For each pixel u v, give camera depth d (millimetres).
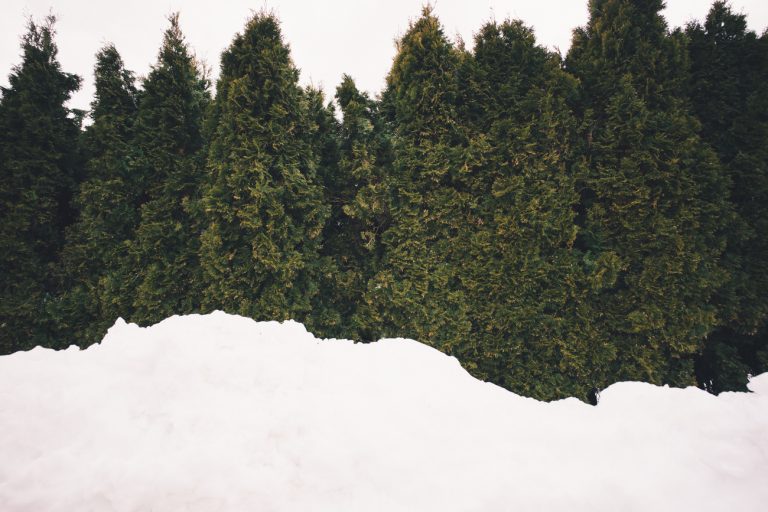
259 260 6398
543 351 6266
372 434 2367
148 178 7137
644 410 2613
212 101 7137
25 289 6746
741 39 6949
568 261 6152
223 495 1820
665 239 5977
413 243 6754
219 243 6316
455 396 2945
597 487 1947
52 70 7562
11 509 1773
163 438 2223
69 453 2098
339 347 3611
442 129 6680
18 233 6805
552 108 6531
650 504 1816
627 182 6094
